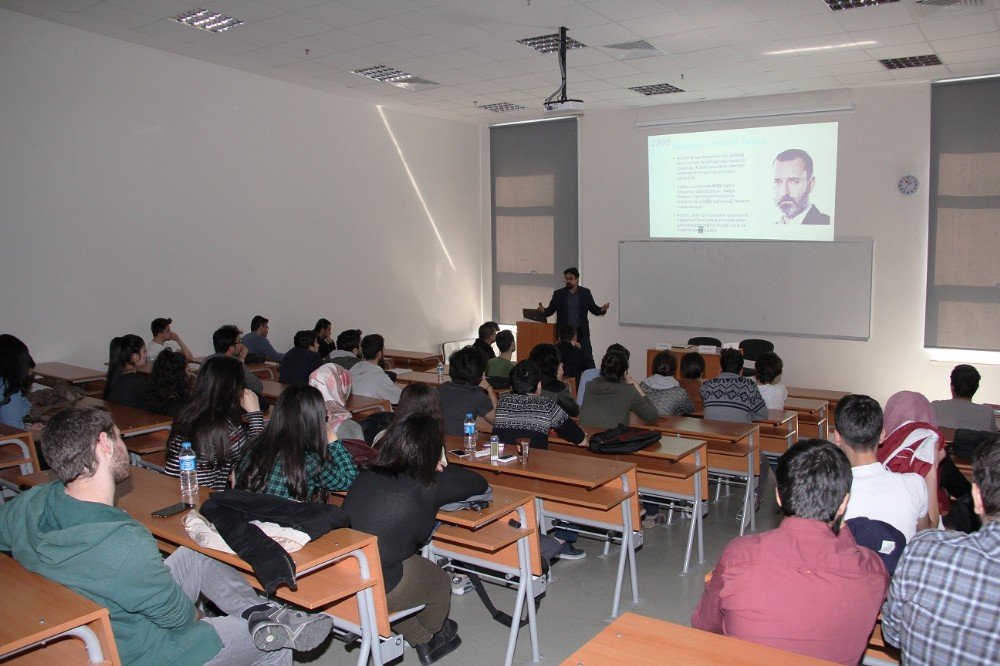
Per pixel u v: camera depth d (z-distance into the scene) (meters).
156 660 1.86
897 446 2.58
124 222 6.50
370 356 5.28
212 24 5.91
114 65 6.32
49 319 6.04
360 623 2.34
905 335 7.76
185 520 2.33
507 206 10.47
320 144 8.23
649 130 9.14
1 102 5.64
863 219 7.89
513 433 3.52
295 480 2.50
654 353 7.96
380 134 8.99
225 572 2.31
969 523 2.99
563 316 8.25
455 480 2.50
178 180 6.89
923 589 1.46
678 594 3.48
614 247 9.58
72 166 6.11
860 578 1.61
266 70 7.27
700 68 6.95
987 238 7.25
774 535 1.67
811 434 5.39
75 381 5.60
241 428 3.05
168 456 3.05
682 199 9.00
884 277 7.82
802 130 8.15
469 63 6.82
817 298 8.20
